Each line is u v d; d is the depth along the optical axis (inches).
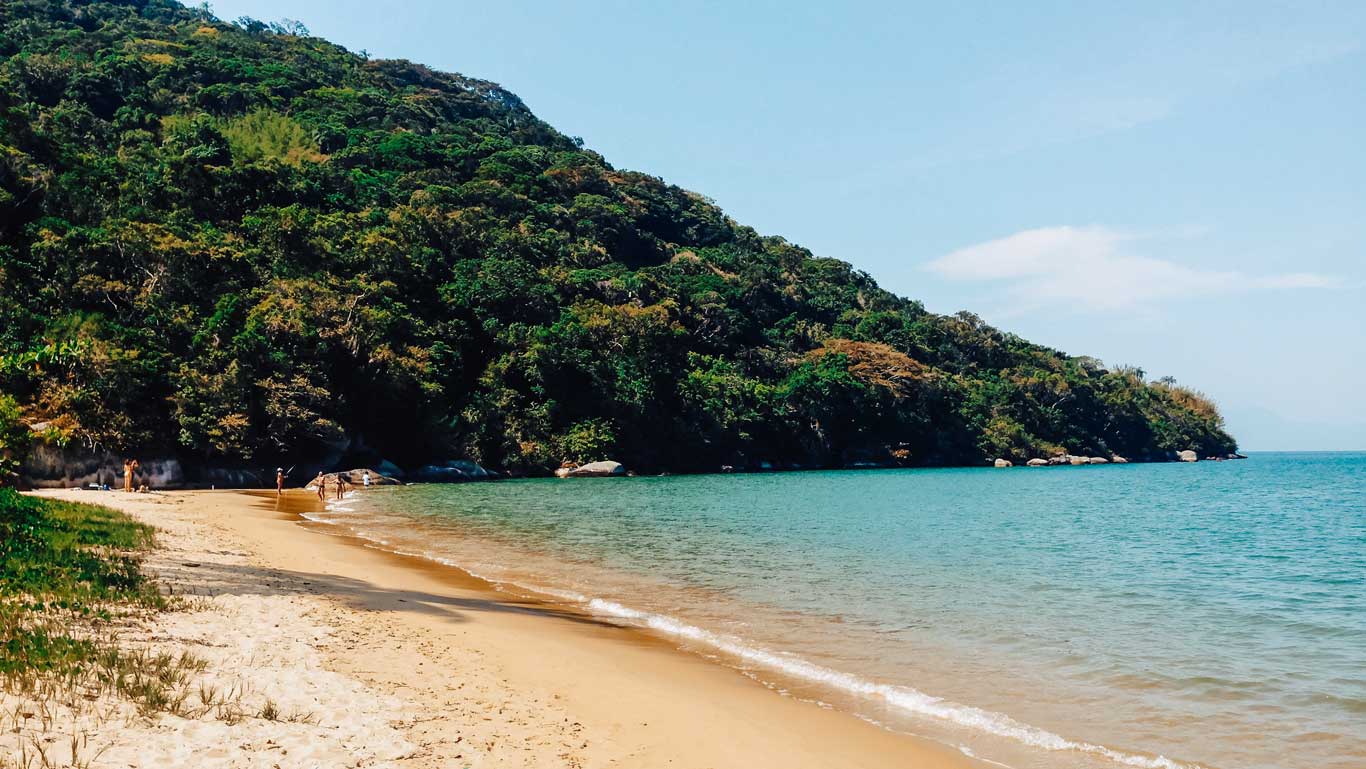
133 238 2696.9
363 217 4128.9
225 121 5128.0
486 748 320.5
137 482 2196.1
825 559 995.3
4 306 2214.6
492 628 568.1
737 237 7175.2
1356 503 2191.2
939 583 825.5
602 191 6501.0
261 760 276.2
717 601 717.3
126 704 307.1
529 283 4229.8
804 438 4736.7
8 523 695.7
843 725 395.9
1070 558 1042.7
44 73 4515.3
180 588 584.7
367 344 3107.8
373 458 2955.2
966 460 5329.7
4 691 301.6
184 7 7775.6
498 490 2498.8
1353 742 386.0
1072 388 5954.7
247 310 2839.6
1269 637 606.5
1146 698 454.6
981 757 359.3
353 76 6879.9
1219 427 7377.0
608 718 382.6
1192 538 1302.9
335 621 532.1
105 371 2204.7
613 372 3971.5
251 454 2518.5
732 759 340.8
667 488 2677.2
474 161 5915.4
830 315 6309.1
